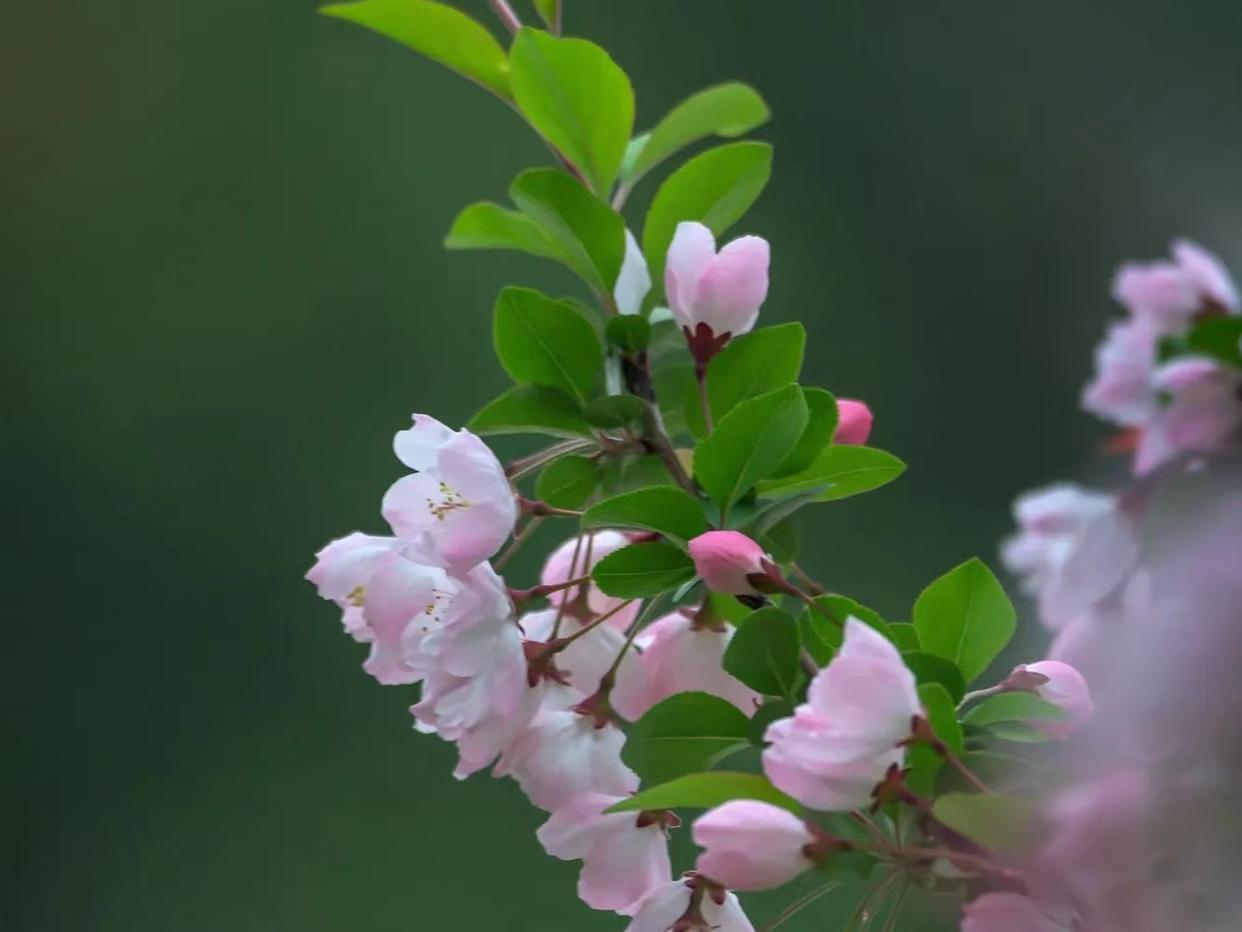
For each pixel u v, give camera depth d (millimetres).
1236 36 12125
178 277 11391
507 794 9852
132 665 10555
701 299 2492
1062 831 1803
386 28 2977
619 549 2305
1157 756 1789
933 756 2023
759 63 12078
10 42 11711
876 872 2041
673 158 11195
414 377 11281
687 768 2254
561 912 9594
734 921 2273
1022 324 11703
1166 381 2898
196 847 10086
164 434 11047
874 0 12227
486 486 2279
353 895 9859
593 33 12078
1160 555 2406
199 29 11852
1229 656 1785
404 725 10195
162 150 11602
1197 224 11375
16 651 10492
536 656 2373
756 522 2396
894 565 10758
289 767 10258
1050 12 12188
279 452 11047
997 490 11242
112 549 10773
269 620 10688
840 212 11883
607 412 2545
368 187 11625
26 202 11422
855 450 2531
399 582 2369
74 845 10141
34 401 10984
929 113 12039
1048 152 12023
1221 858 1729
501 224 2885
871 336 11648
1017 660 2795
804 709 1935
